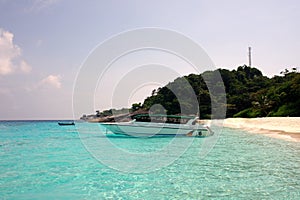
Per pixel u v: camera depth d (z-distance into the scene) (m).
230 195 6.14
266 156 11.30
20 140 19.52
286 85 43.72
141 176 8.07
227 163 9.92
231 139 18.22
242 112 50.31
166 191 6.54
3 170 8.90
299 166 9.22
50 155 12.08
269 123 29.61
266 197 5.96
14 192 6.47
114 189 6.75
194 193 6.34
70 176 8.08
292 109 38.69
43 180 7.57
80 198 6.05
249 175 7.98
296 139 17.30
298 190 6.46
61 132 28.69
